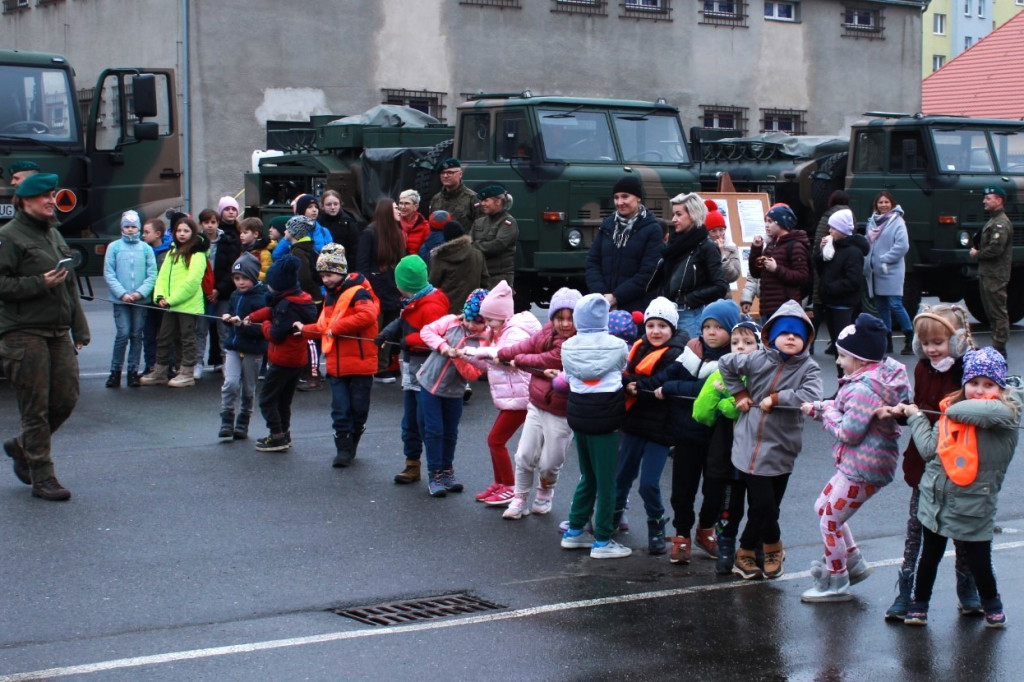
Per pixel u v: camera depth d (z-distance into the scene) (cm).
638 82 3375
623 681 545
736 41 3516
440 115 3112
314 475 921
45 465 834
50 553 721
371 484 899
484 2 3150
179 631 604
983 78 3744
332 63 2959
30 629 604
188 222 1274
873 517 835
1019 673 557
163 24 2827
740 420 681
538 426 799
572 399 727
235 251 1339
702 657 575
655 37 3391
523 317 852
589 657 573
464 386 870
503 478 849
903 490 907
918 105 3844
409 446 899
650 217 992
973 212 1730
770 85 3581
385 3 3017
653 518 747
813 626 619
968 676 554
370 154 1662
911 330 1566
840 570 653
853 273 1334
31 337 820
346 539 762
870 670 560
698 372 715
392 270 1287
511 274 1309
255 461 961
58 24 3152
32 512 805
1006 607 650
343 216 1380
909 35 3822
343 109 2983
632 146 1586
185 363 1278
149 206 1434
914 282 1748
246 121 2862
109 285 1267
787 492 900
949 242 1720
